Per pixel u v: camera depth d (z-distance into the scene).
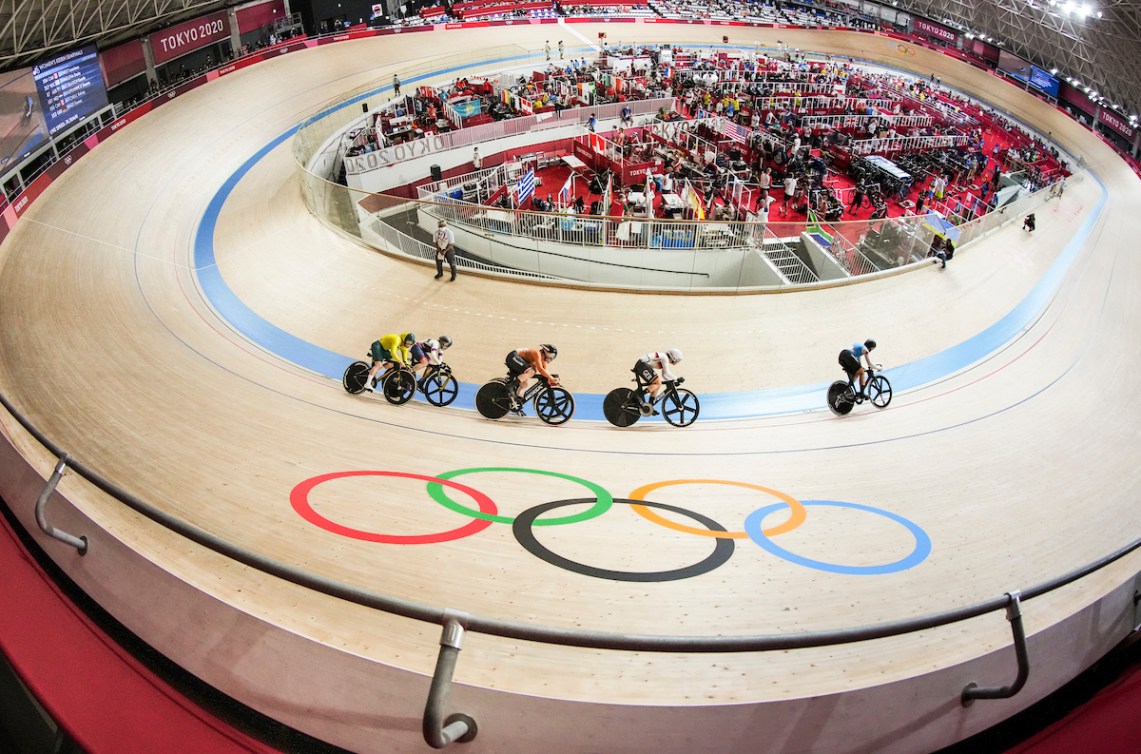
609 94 33.50
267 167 20.80
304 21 38.56
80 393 8.72
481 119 28.81
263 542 5.21
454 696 3.28
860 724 3.55
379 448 8.15
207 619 3.83
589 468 8.09
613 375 11.77
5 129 16.33
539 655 3.82
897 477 8.45
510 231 16.23
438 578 4.87
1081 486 8.73
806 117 34.16
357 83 31.02
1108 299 17.66
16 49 17.81
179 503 5.91
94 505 4.77
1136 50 38.25
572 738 3.28
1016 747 3.87
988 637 4.45
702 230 16.47
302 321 12.85
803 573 5.54
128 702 3.69
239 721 3.65
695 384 11.73
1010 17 48.38
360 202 15.62
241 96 26.56
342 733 3.48
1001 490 8.28
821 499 7.48
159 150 20.66
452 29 41.84
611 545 5.74
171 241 15.52
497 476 7.47
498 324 13.20
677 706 3.25
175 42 27.80
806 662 4.03
